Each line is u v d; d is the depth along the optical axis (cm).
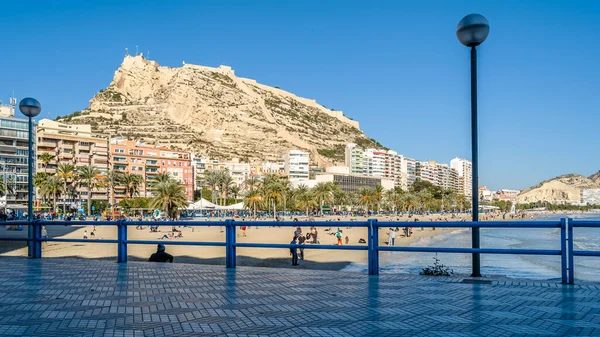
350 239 5984
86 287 823
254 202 11138
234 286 824
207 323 559
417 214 18575
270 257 3325
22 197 11938
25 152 12081
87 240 1260
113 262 1216
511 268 2933
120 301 695
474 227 897
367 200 15300
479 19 990
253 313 611
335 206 16838
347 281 872
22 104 1584
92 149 13612
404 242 6131
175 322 564
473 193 986
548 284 815
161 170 15275
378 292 757
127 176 12238
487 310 619
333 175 19525
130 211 10719
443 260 3341
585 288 774
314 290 779
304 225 973
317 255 3578
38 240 1346
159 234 6362
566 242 805
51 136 12762
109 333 516
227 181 14750
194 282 872
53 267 1120
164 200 8025
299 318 582
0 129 11669
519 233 9500
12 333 520
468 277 934
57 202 12300
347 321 565
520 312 605
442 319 571
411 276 926
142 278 927
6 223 1388
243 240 5584
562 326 534
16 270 1062
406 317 584
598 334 500
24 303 683
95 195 13150
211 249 3903
